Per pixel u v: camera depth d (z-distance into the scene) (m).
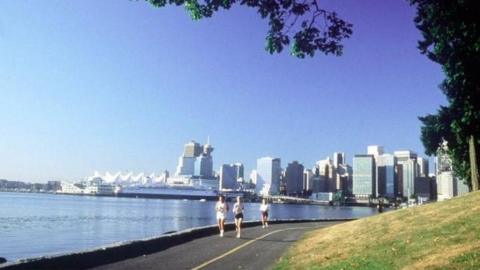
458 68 17.88
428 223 20.20
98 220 106.19
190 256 19.25
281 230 34.91
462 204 22.98
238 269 16.23
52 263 14.77
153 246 21.50
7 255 41.41
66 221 100.06
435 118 45.66
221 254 20.06
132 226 88.81
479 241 14.48
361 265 14.73
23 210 145.12
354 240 20.75
